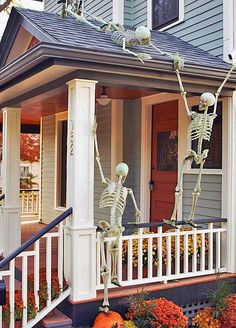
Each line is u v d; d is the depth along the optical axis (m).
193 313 4.58
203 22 5.75
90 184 4.01
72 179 3.98
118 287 4.32
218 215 5.25
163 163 6.41
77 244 3.90
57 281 3.91
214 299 4.44
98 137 7.43
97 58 3.84
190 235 5.02
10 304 3.63
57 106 6.93
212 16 5.60
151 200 6.63
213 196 5.34
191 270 4.98
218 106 5.29
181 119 5.88
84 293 3.92
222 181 5.01
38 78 4.39
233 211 4.92
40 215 10.05
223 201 4.99
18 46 5.98
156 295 4.35
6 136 6.14
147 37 4.35
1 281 2.33
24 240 7.27
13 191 6.14
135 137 6.89
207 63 4.68
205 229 5.10
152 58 4.09
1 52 6.32
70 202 4.01
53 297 3.86
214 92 4.83
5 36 5.98
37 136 14.88
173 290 4.46
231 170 4.91
